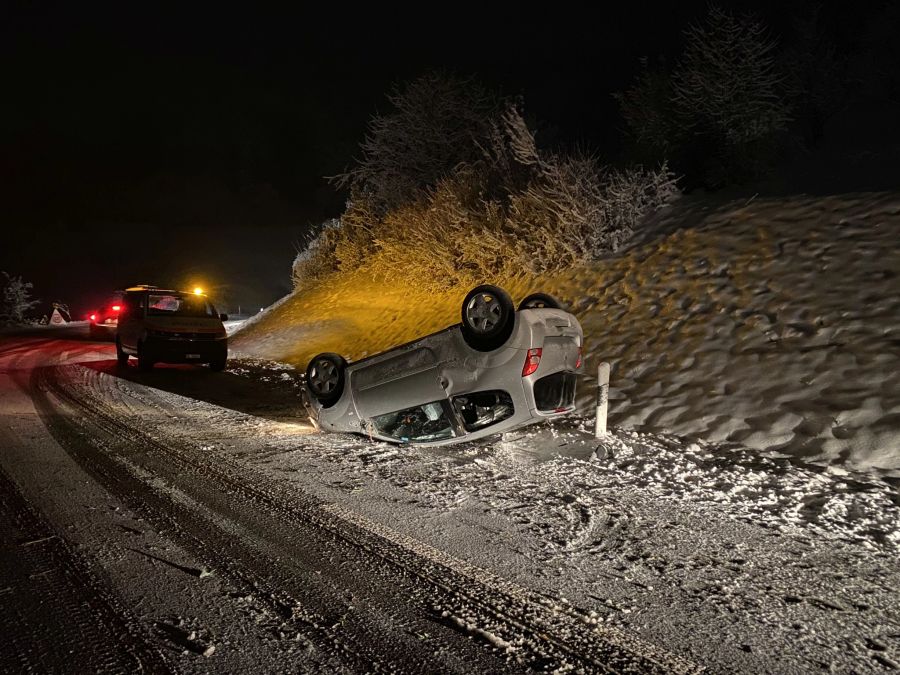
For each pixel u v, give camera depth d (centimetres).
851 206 1135
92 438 800
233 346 2095
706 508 550
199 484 606
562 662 329
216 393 1232
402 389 742
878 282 936
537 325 693
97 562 430
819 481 615
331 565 433
